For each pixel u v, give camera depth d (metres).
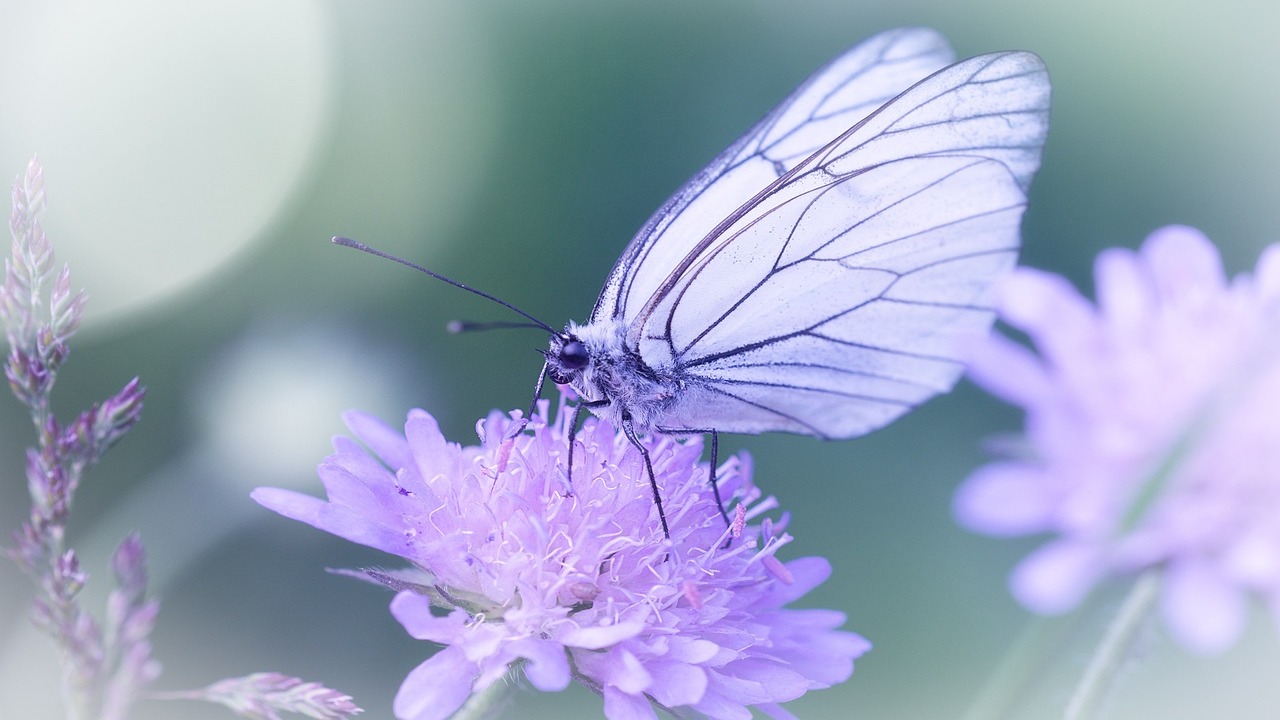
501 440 0.28
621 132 0.41
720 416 0.29
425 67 0.42
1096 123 0.40
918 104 0.29
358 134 0.41
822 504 0.35
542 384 0.29
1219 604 0.28
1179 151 0.40
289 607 0.34
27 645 0.27
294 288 0.40
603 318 0.29
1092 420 0.28
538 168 0.41
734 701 0.27
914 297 0.29
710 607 0.27
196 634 0.34
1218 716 0.32
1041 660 0.27
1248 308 0.29
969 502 0.28
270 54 0.41
